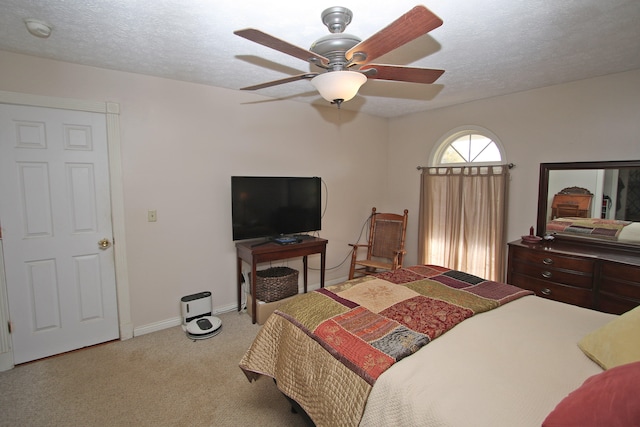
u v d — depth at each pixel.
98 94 2.54
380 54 1.42
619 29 1.90
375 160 4.51
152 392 2.10
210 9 1.67
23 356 2.40
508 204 3.45
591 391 0.88
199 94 3.00
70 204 2.50
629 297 2.40
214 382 2.21
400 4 1.62
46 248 2.44
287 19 1.78
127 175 2.70
